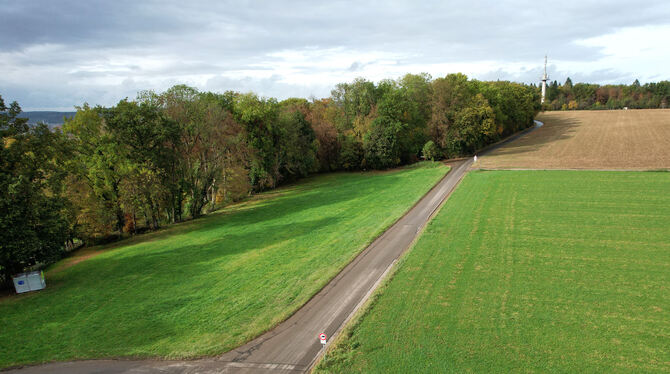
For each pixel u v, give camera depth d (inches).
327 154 3203.7
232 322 800.3
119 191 1664.6
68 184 1577.3
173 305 903.1
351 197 2030.0
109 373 660.1
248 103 2488.9
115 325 826.8
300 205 1975.9
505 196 1637.6
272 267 1090.1
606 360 584.7
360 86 3233.3
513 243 1105.4
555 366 578.2
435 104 3127.5
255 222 1697.8
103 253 1466.5
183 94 1958.7
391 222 1427.2
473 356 614.5
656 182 1636.3
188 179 1950.1
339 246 1213.7
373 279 947.3
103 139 1593.3
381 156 2851.9
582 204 1430.9
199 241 1464.1
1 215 989.8
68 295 1010.1
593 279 856.3
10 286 1088.8
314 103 3895.2
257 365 647.8
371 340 677.9
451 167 2573.8
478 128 3058.6
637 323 677.9
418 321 727.7
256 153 2492.6
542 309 745.0
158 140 1668.3
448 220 1375.5
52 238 1087.0
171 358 689.0
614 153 2536.9
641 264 913.5
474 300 794.2
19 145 1130.7
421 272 948.0
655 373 549.0
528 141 3634.4
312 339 709.9
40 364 700.0
